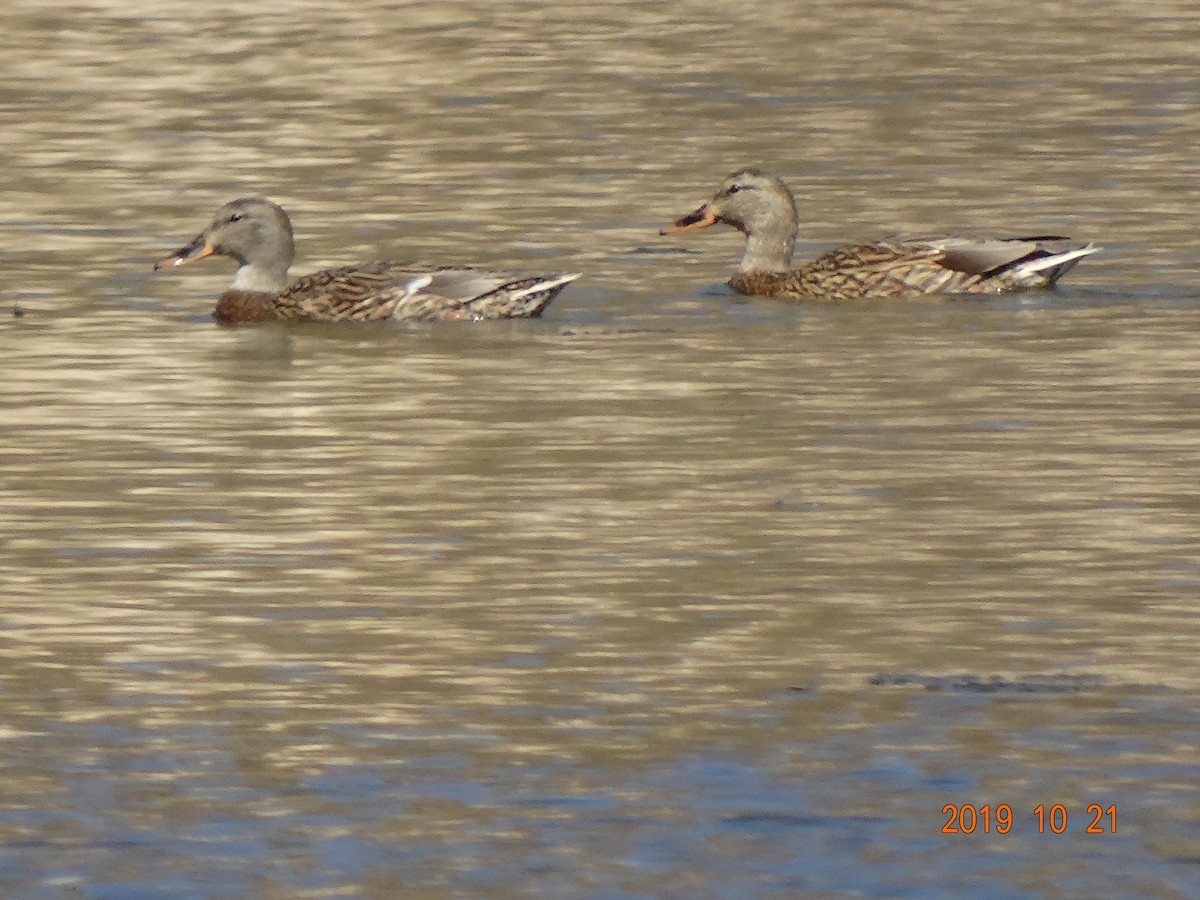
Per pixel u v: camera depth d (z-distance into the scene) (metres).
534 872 9.67
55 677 12.16
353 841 10.02
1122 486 15.59
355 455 16.80
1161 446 16.67
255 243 22.33
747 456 16.58
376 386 19.06
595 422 17.67
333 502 15.55
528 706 11.61
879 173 29.27
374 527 14.94
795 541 14.45
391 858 9.84
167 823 10.22
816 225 26.45
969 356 19.86
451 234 25.88
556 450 16.84
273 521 15.12
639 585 13.60
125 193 28.25
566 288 23.42
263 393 18.84
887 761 10.80
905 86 35.12
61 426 17.73
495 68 36.84
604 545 14.44
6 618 13.16
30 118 33.09
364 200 27.83
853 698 11.64
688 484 15.84
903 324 21.42
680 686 11.86
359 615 13.13
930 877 9.57
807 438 17.05
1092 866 9.66
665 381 19.08
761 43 38.88
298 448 17.03
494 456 16.69
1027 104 33.59
